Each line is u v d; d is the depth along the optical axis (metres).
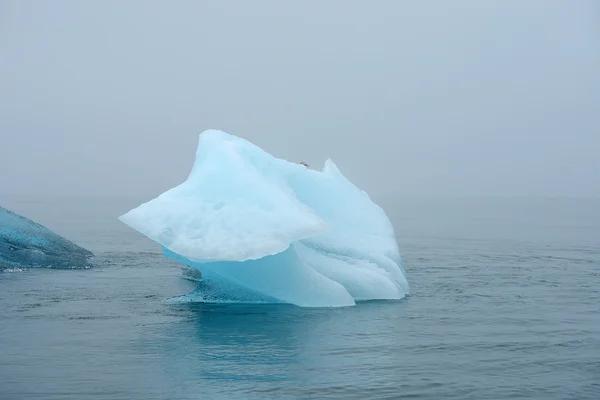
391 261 15.93
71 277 17.56
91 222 43.88
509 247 28.39
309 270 14.26
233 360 9.94
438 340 11.19
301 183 16.28
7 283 16.38
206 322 12.47
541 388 8.71
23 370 9.34
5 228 19.94
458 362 9.88
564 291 16.31
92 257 21.80
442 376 9.19
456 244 29.94
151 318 12.77
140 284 16.72
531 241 31.77
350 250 15.87
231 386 8.74
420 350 10.54
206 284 14.83
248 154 15.46
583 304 14.53
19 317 12.72
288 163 16.22
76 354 10.17
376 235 16.80
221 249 13.06
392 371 9.41
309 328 12.02
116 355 10.14
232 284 14.47
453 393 8.52
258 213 13.61
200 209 13.95
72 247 21.38
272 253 12.92
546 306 14.26
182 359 9.95
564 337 11.41
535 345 10.86
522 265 21.70
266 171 15.52
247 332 11.69
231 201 13.95
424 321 12.66
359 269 15.18
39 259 19.27
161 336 11.34
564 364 9.77
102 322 12.38
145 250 24.92
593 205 103.12
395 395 8.43
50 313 13.10
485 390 8.63
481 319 12.87
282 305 14.23
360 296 14.96
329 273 14.88
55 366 9.55
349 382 8.92
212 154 14.93
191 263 14.23
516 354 10.31
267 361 9.88
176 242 13.38
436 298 15.20
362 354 10.31
